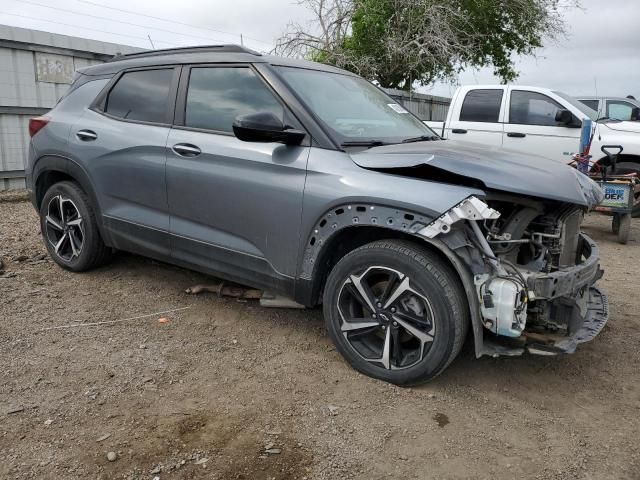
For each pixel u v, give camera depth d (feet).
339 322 11.12
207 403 10.01
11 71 28.09
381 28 61.00
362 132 12.09
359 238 11.24
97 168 14.66
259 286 12.32
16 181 29.40
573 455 8.90
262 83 12.26
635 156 28.19
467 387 10.82
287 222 11.34
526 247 10.78
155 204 13.65
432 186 9.93
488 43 67.82
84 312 13.75
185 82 13.51
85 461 8.36
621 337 13.44
